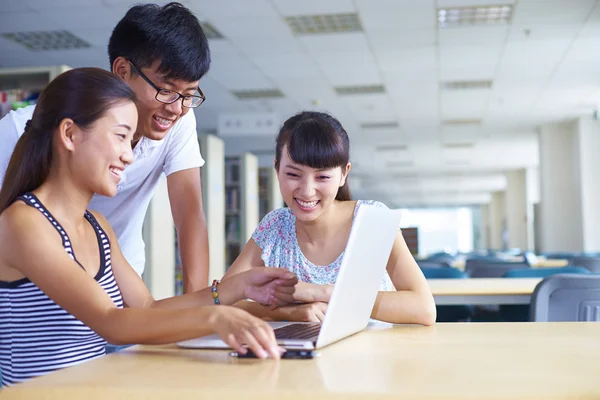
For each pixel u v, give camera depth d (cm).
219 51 809
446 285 375
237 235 970
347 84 977
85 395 93
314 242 189
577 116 1227
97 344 143
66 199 139
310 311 161
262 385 93
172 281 662
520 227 2014
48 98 136
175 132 216
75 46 807
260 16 686
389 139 1461
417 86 990
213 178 823
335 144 166
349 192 193
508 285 369
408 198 3078
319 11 673
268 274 157
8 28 733
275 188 1127
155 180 223
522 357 114
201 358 118
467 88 1002
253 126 1165
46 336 134
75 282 125
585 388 88
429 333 147
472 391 87
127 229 225
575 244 1274
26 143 137
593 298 283
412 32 742
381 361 112
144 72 173
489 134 1409
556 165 1298
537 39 773
